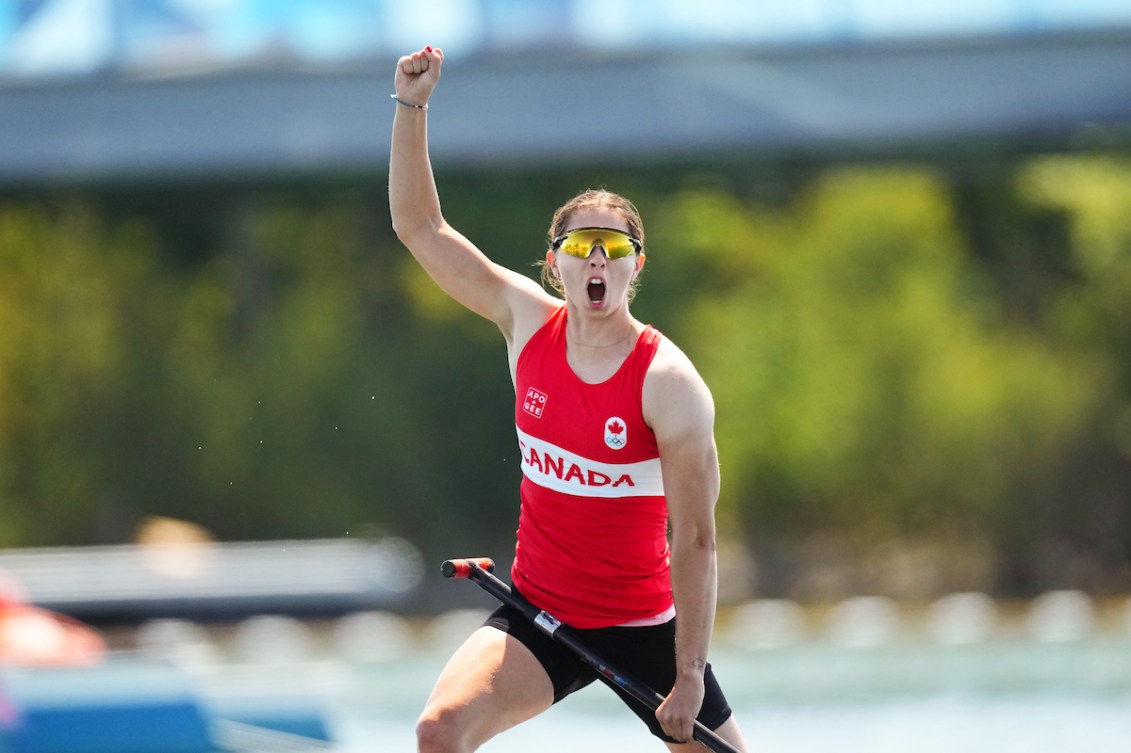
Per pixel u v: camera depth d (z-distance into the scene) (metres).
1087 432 78.00
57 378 81.56
